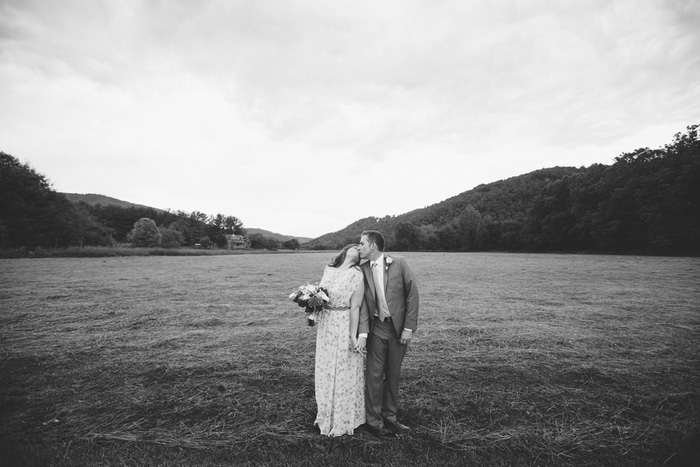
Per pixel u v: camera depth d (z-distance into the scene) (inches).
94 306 360.8
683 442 119.2
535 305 366.3
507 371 184.1
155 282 580.1
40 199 2034.9
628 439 121.7
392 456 111.1
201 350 219.6
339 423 123.3
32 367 191.3
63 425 130.5
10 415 138.0
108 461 108.5
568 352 213.6
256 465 106.4
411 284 128.6
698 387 163.8
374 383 127.3
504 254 2287.2
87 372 183.2
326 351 128.1
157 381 171.5
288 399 151.9
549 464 108.3
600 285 524.4
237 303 381.7
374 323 130.3
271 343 233.8
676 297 407.5
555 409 143.4
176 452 113.7
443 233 3631.9
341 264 135.7
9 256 1437.0
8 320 299.4
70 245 2193.7
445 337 247.0
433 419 135.6
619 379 172.7
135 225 3171.8
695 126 1541.6
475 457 110.7
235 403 148.3
